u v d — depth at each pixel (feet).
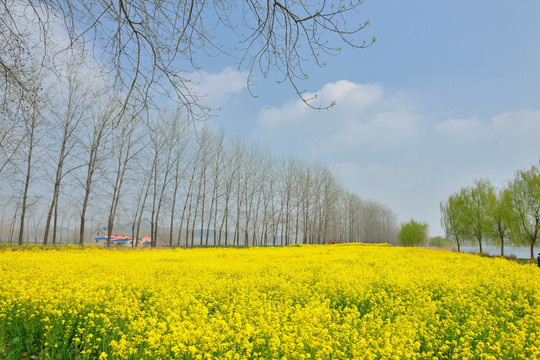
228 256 63.72
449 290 32.86
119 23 11.07
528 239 106.01
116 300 22.54
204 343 15.90
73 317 19.72
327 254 70.64
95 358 16.28
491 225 114.62
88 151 82.74
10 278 30.73
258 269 43.70
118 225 99.66
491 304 28.19
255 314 21.93
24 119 18.26
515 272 45.85
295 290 29.78
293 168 159.53
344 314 25.41
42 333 18.34
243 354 16.01
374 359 16.52
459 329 21.30
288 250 83.97
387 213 318.65
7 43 14.92
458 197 130.21
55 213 87.71
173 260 55.21
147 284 30.09
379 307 26.21
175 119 95.50
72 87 77.61
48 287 25.58
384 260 58.95
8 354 15.74
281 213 152.56
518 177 109.19
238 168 130.93
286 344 15.99
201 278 33.88
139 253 67.46
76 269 38.81
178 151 106.32
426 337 19.13
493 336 19.72
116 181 88.99
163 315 21.65
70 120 80.38
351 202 235.40
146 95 12.06
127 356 14.93
